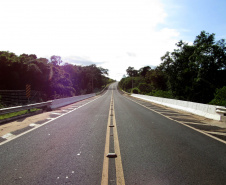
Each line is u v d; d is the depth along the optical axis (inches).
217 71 1176.2
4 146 204.8
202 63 1179.3
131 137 243.3
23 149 193.9
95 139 232.8
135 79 3996.1
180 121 376.2
